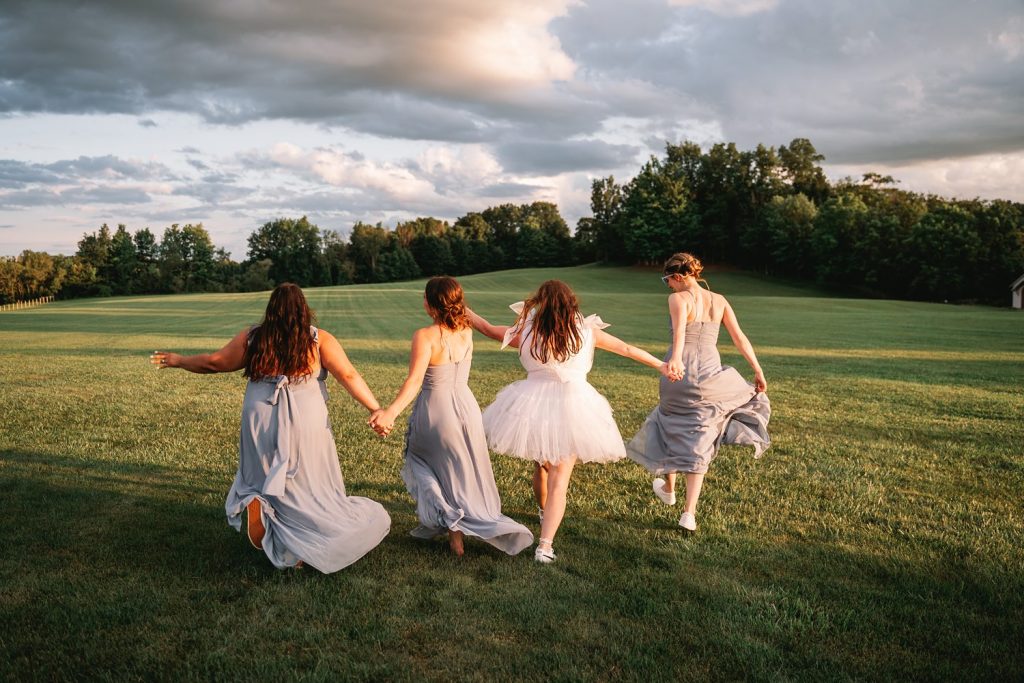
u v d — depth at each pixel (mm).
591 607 3295
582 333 4203
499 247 123188
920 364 13719
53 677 2676
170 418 7938
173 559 3818
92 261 98125
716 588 3510
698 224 88312
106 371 12367
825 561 3891
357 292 54344
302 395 3725
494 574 3697
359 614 3188
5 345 18500
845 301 44000
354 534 3650
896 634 3061
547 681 2676
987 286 65750
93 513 4547
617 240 97500
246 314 34906
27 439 6734
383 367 13336
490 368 12969
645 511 4781
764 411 4742
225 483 5320
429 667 2771
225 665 2760
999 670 2754
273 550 3580
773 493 5195
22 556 3809
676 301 4645
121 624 3100
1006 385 10719
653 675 2711
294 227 115938
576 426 4035
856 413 8406
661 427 4742
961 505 4887
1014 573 3709
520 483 5504
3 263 86500
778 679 2686
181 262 104250
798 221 78625
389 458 6195
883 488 5316
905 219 74188
